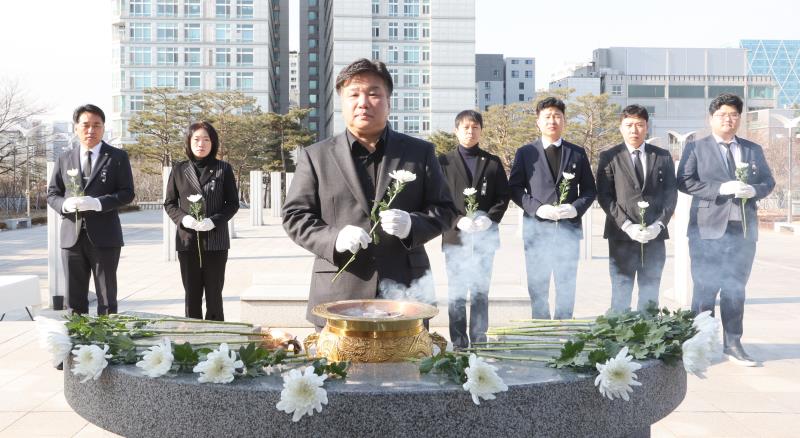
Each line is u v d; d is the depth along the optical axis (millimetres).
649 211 4578
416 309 1837
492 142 50750
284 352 1637
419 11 69250
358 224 2291
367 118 2230
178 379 1475
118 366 1582
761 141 28016
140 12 63781
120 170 4840
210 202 4734
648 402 1591
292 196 2363
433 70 69062
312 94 89625
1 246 15352
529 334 1949
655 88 79250
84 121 4812
